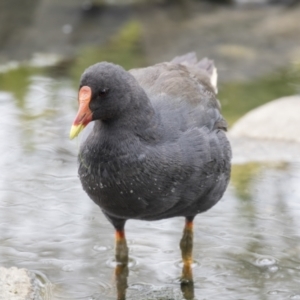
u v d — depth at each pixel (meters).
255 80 17.55
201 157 9.83
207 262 10.93
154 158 9.38
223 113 15.80
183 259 10.94
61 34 20.17
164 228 11.88
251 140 14.50
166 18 21.36
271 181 13.23
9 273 9.95
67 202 12.48
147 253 11.19
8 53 18.91
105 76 9.07
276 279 10.47
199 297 10.12
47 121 15.31
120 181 9.37
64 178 13.26
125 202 9.59
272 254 11.05
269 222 11.91
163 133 9.58
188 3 22.30
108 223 11.91
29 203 12.41
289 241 11.36
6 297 9.41
